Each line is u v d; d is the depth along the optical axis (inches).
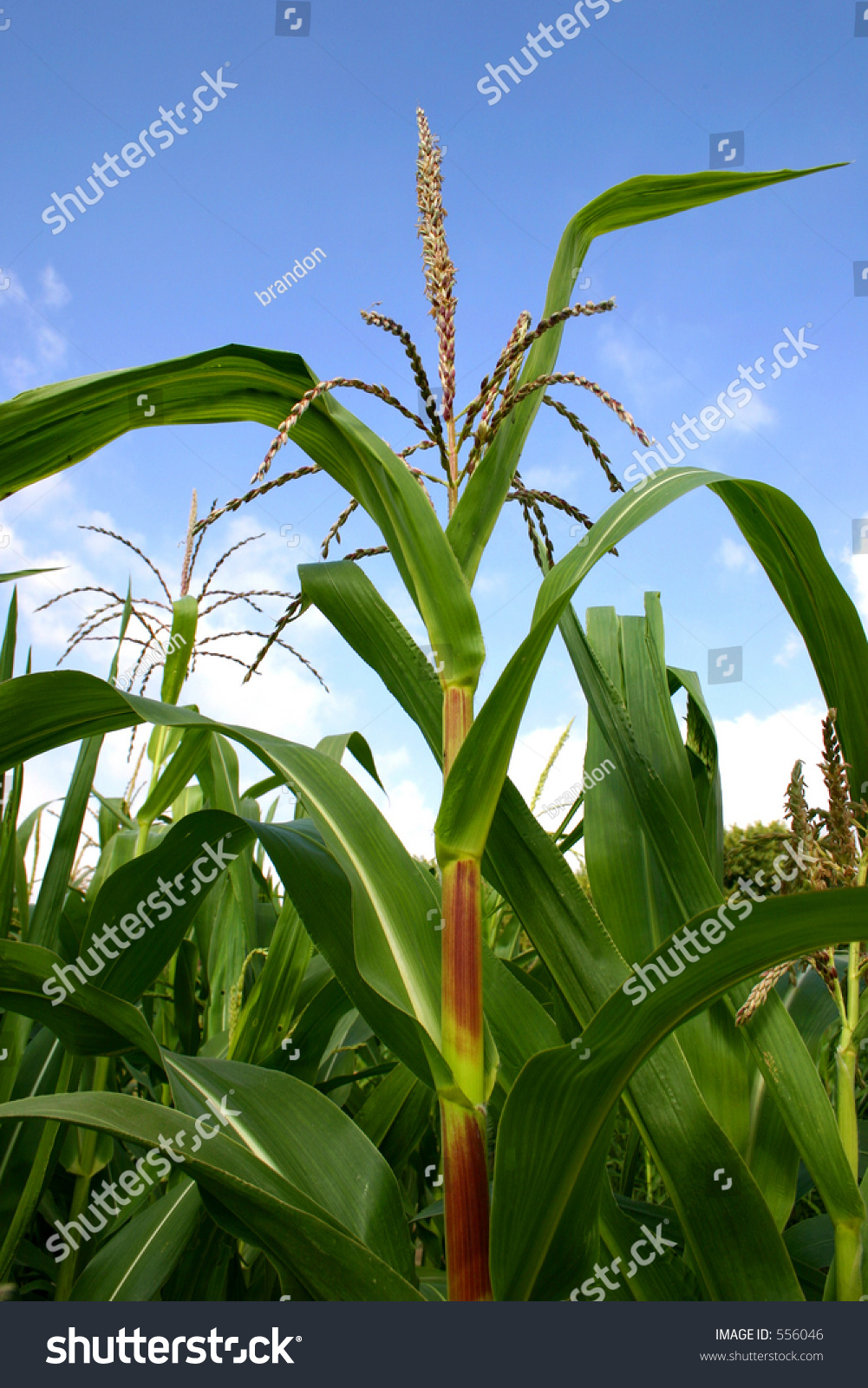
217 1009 95.5
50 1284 73.3
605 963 49.8
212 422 54.5
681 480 49.0
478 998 41.6
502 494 52.2
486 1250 39.9
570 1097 37.0
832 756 46.6
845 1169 44.0
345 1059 88.7
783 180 57.3
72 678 42.3
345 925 48.4
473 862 43.1
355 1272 38.0
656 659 66.2
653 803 54.1
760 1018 47.8
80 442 52.3
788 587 59.6
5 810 66.6
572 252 60.3
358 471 54.3
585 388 45.6
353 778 50.5
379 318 46.9
